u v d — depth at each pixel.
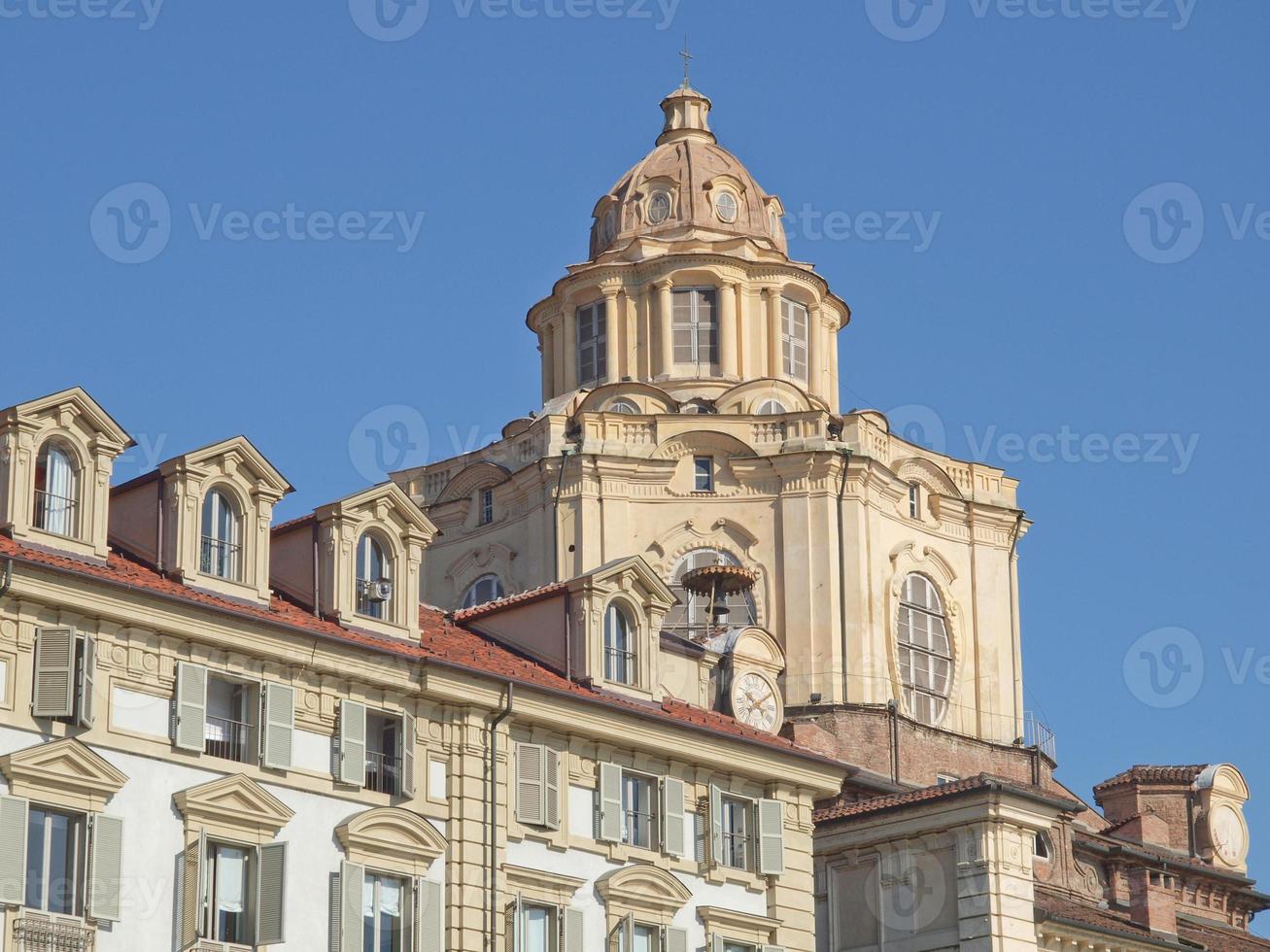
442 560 128.75
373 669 77.75
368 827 76.38
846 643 122.25
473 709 79.88
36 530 72.25
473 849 78.69
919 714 125.19
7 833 68.44
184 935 71.31
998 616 129.62
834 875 97.25
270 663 75.56
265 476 77.44
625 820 83.19
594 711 82.44
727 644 95.94
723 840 85.62
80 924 69.19
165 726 72.75
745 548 123.75
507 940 78.38
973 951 92.44
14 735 69.75
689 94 139.62
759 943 85.12
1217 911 118.44
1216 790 126.25
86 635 71.50
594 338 133.38
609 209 137.12
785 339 133.00
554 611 85.94
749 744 86.31
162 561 75.12
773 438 125.44
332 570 78.94
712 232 134.38
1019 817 94.12
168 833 71.94
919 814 95.12
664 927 82.50
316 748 76.12
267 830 74.06
